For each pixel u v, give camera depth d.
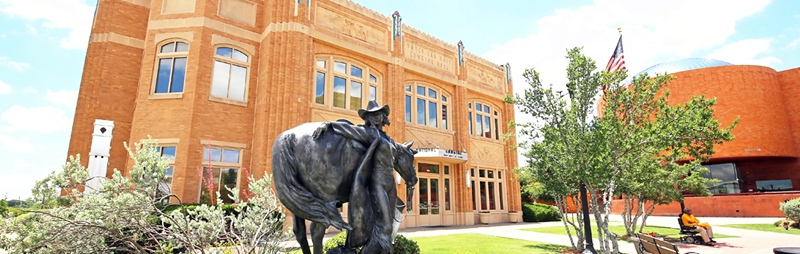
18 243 4.02
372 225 3.64
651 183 11.59
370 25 19.56
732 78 34.69
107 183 4.55
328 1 17.97
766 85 34.97
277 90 15.68
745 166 36.56
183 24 15.73
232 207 12.60
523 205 25.73
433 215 20.41
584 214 9.88
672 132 7.46
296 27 16.48
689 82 35.56
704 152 7.85
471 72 24.67
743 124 33.91
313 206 3.36
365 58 19.14
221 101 15.60
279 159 3.44
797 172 34.25
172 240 4.63
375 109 4.00
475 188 22.80
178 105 14.90
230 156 15.51
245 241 5.06
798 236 15.77
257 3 17.38
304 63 16.42
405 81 20.81
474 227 19.66
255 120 16.23
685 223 13.86
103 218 4.25
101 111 15.36
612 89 8.49
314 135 3.54
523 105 9.43
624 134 7.94
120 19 16.48
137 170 4.68
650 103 8.41
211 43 15.78
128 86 16.09
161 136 14.63
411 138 20.17
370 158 3.78
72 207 4.29
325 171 3.48
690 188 16.25
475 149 23.45
